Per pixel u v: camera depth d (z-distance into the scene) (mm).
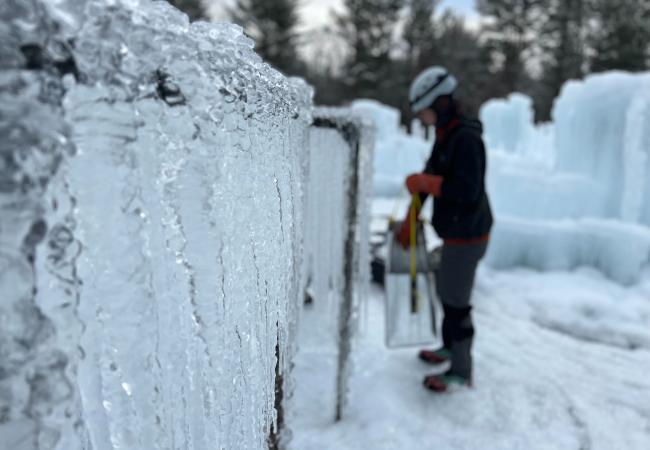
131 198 416
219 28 571
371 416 1912
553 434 1864
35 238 323
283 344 984
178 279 504
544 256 3664
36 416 340
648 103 3518
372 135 1884
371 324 2779
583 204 3883
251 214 681
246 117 629
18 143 302
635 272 3320
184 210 497
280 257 886
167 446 506
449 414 1972
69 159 349
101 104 366
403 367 2326
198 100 479
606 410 2041
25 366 330
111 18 365
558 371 2344
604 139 3844
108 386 428
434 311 2201
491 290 3340
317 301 2115
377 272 3398
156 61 415
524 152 7691
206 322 562
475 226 1910
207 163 513
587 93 3934
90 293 396
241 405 708
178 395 527
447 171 1938
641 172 3561
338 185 1823
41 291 339
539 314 2988
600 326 2812
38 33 307
